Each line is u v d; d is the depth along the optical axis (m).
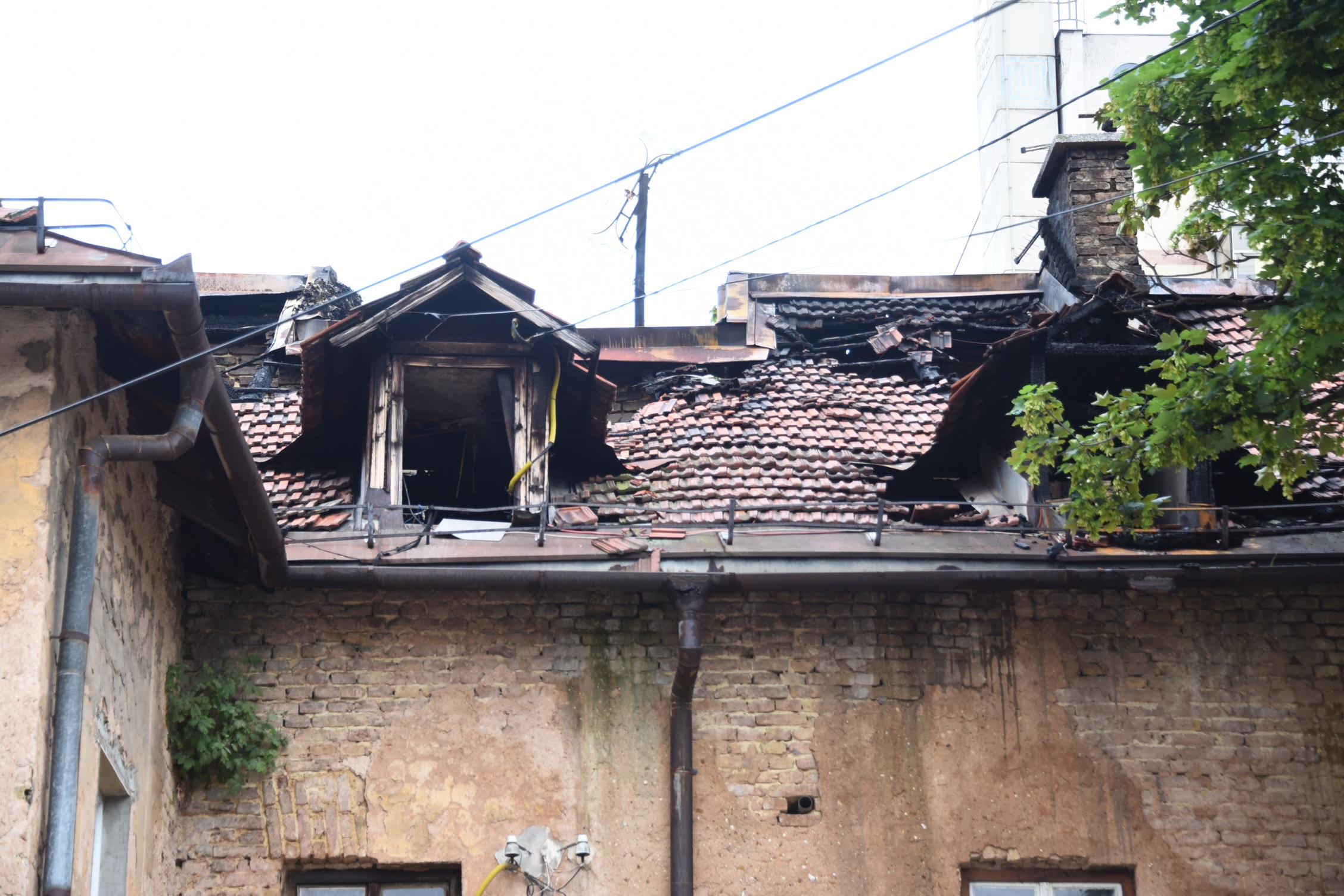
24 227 8.86
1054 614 12.68
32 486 8.66
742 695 12.36
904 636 12.57
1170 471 13.29
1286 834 12.22
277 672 12.11
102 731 9.47
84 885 8.88
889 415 14.50
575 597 12.48
